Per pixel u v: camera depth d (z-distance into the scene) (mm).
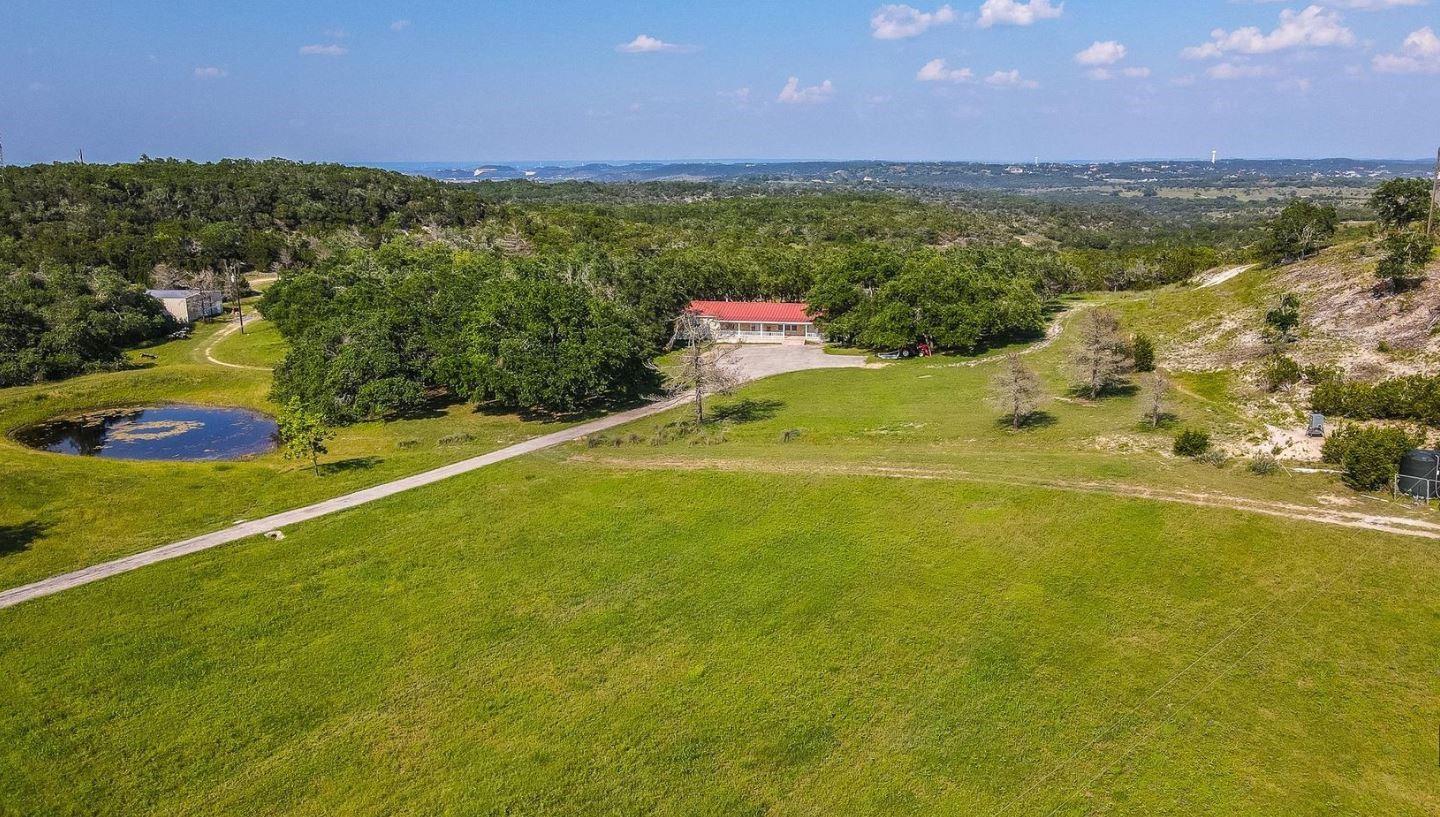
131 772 23266
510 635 29703
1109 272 123375
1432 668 24391
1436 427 41688
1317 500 34625
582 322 63375
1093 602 29391
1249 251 101438
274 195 156375
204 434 61750
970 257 108125
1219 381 55688
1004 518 35469
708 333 95500
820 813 21094
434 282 82500
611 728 24625
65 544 36750
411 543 36969
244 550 36375
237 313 110875
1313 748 21969
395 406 65438
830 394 67125
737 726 24469
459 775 22938
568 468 45719
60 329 77250
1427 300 55406
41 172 144875
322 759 23672
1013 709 24359
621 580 33312
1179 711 23672
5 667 27781
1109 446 45625
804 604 30828
